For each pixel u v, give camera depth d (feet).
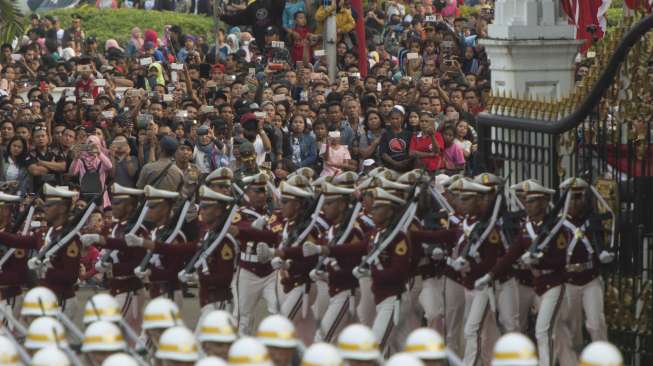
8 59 311.47
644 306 151.02
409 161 220.64
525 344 98.73
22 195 220.84
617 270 153.69
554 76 177.27
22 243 161.27
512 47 175.11
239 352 98.02
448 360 119.44
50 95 266.16
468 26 331.36
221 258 156.66
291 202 158.40
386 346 148.25
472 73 286.66
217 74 277.44
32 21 374.84
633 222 151.84
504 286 151.74
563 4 203.72
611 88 154.20
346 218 151.94
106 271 162.61
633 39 149.79
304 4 309.42
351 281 152.35
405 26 355.15
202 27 431.84
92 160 215.51
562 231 147.84
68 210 160.35
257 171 184.85
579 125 160.15
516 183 169.89
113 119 236.43
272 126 229.66
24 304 128.36
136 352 128.06
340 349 105.50
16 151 221.25
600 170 157.89
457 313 157.28
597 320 148.05
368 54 322.14
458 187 153.89
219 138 228.02
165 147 196.75
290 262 156.25
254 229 157.99
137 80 288.30
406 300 152.15
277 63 288.30
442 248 154.71
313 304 159.84
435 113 240.12
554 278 148.25
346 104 235.20
